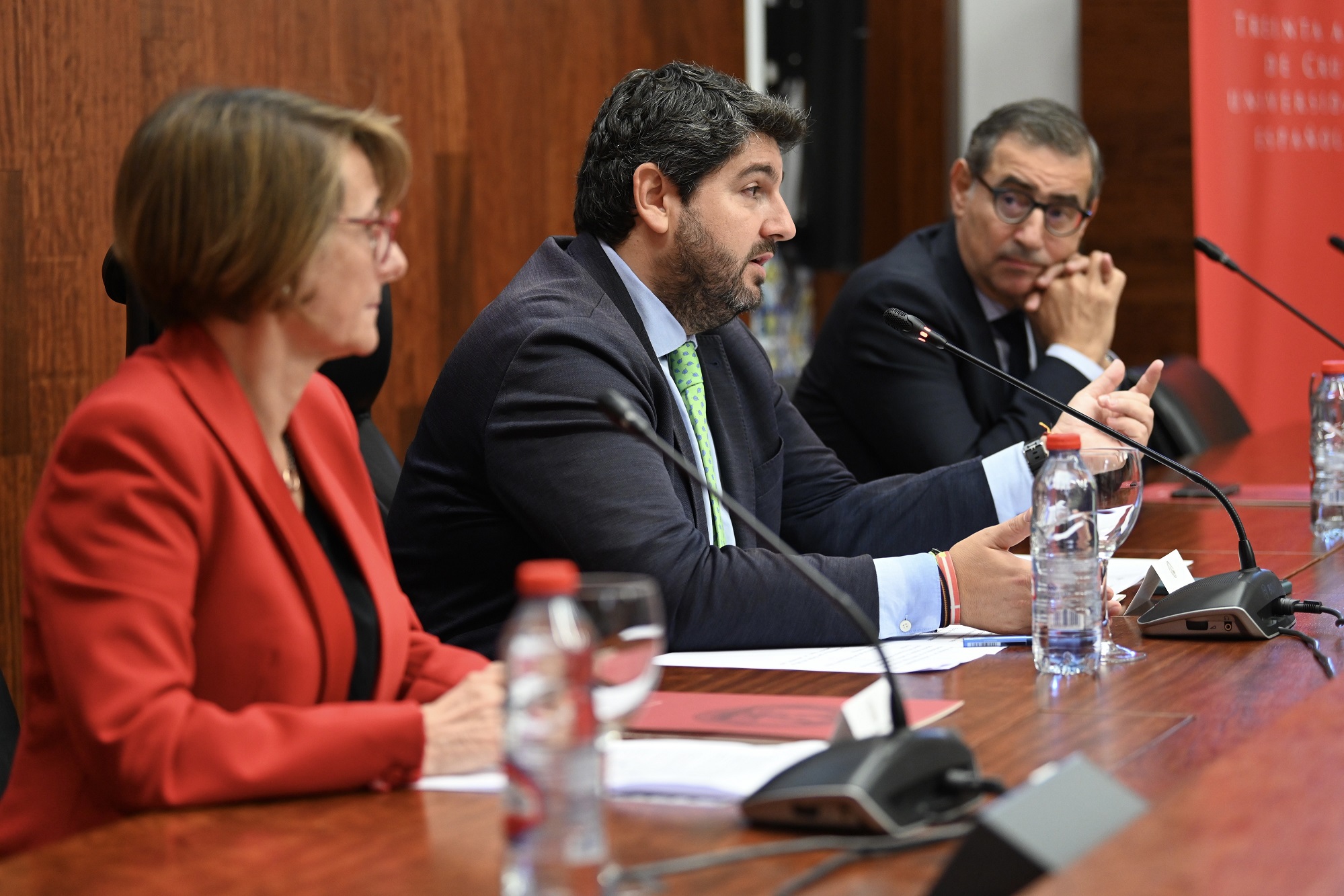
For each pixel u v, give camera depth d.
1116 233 6.96
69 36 3.65
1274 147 6.88
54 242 3.63
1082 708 1.82
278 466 1.89
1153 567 2.46
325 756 1.55
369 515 2.04
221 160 1.71
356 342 1.83
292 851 1.37
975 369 3.91
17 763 1.74
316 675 1.77
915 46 7.33
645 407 2.48
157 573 1.62
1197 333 6.85
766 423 2.98
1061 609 2.03
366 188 1.80
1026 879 1.13
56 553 1.63
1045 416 3.75
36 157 3.59
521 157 5.09
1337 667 2.02
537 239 5.17
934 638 2.31
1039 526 2.05
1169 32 6.84
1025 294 3.91
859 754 1.38
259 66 4.16
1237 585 2.25
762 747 1.63
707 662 2.15
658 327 2.71
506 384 2.45
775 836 1.35
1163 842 1.13
